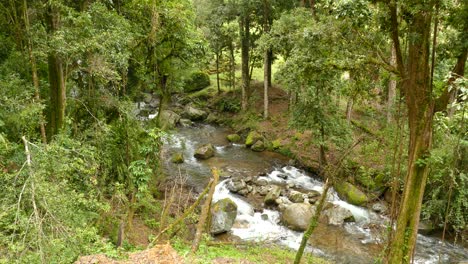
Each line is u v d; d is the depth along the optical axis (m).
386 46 10.11
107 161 11.14
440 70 9.61
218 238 12.16
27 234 5.61
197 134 25.06
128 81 14.98
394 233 8.59
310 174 18.36
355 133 18.36
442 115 7.66
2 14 9.02
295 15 16.05
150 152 12.42
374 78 9.77
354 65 8.72
